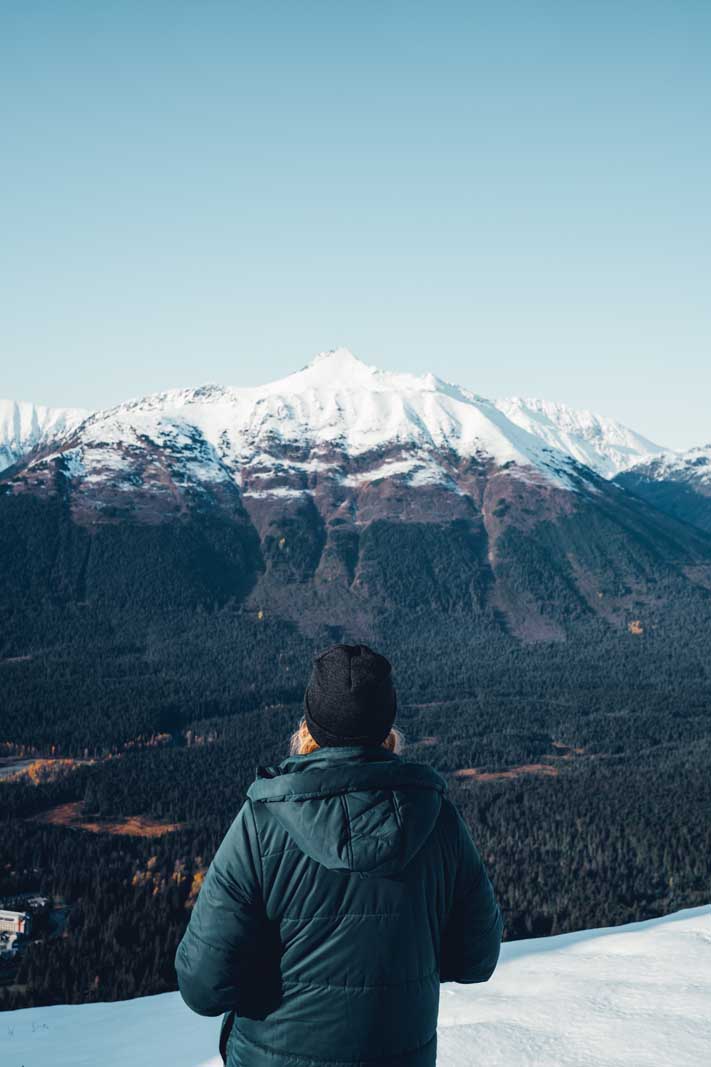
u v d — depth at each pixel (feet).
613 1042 18.58
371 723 10.39
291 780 9.93
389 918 9.87
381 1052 9.78
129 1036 29.76
